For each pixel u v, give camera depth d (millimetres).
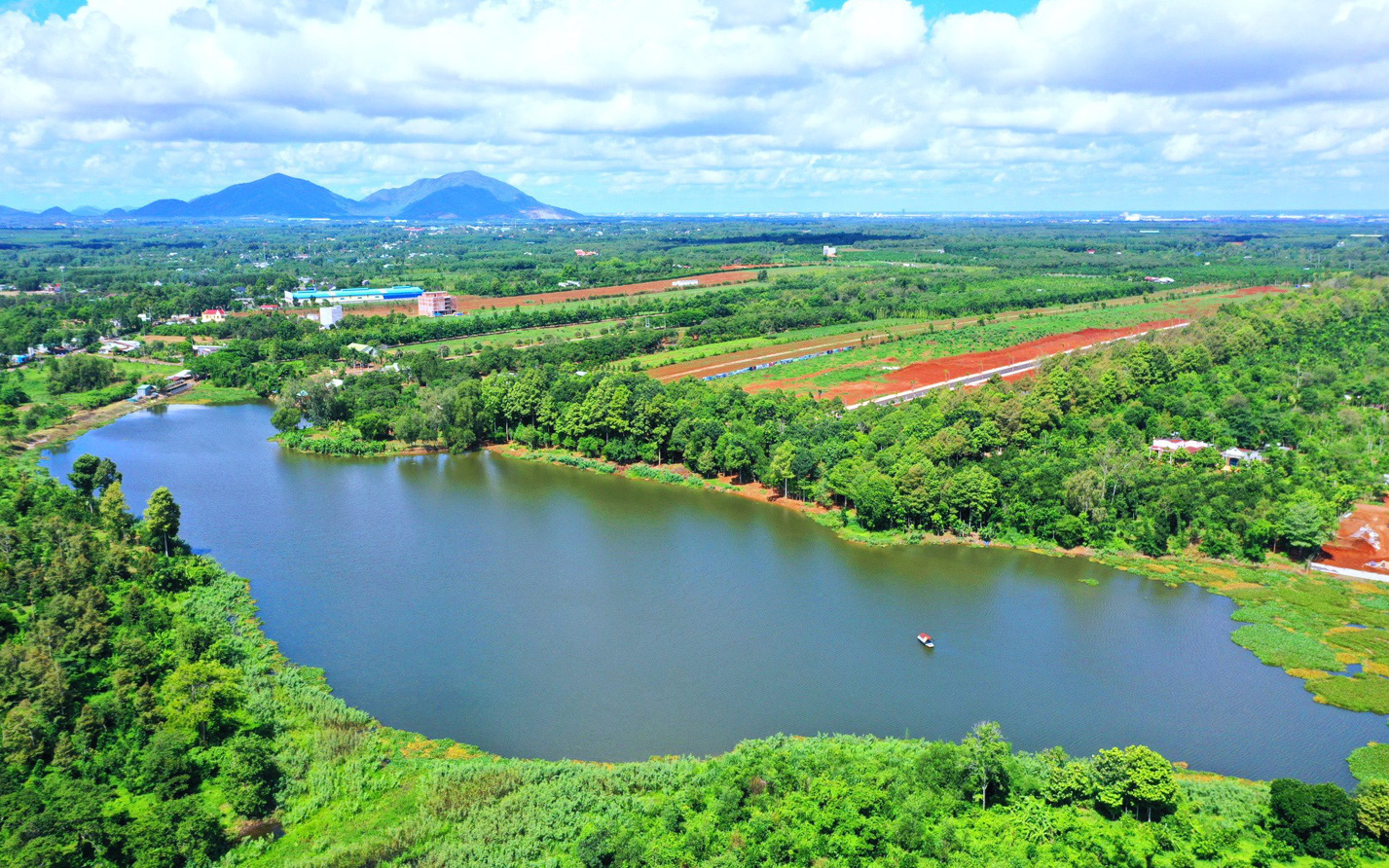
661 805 111250
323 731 129125
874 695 143250
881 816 107562
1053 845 104750
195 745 123062
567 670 149500
